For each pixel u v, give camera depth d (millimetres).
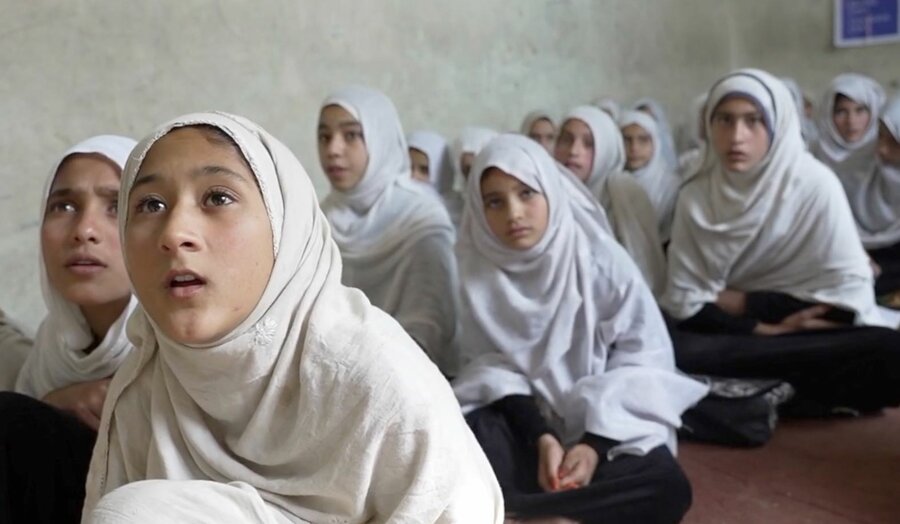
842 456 2082
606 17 4488
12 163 2746
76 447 1248
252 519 883
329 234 998
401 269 2287
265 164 918
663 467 1622
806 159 2463
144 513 804
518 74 4137
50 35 2785
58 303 1413
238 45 3217
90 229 1335
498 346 1888
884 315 2709
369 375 901
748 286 2520
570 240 1873
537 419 1760
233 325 900
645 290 1892
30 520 1220
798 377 2281
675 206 2654
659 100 4816
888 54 4715
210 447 967
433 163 3238
